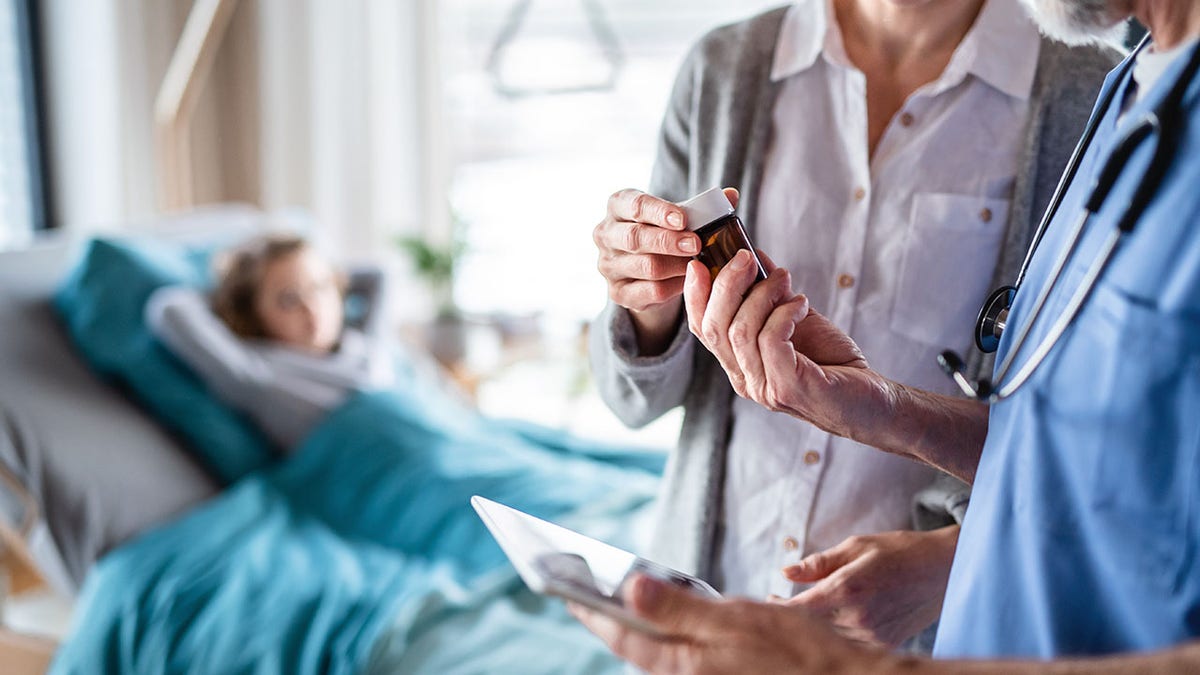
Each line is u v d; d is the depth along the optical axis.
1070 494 0.55
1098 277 0.56
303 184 3.72
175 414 2.28
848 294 0.97
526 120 3.85
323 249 2.95
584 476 2.17
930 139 0.94
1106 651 0.54
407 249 3.24
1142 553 0.51
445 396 2.78
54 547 2.00
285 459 2.33
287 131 3.70
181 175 3.04
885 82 0.98
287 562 1.84
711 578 1.05
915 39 0.96
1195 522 0.49
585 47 3.75
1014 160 0.93
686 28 3.68
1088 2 0.61
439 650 1.56
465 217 3.65
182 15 3.58
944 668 0.47
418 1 3.58
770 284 0.74
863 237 0.96
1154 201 0.53
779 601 0.86
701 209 0.79
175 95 2.98
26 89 3.48
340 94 3.65
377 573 1.84
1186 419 0.49
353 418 2.28
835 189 0.98
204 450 2.27
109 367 2.29
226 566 1.82
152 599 1.75
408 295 3.73
